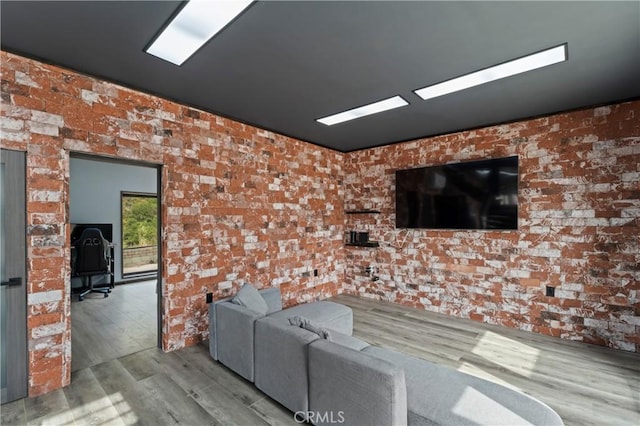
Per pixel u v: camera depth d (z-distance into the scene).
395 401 1.49
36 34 1.99
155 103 2.92
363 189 5.11
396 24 1.89
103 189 5.79
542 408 1.55
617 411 2.13
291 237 4.38
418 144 4.48
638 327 2.98
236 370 2.54
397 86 2.78
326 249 4.98
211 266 3.35
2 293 2.15
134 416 2.04
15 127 2.19
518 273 3.63
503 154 3.75
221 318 2.71
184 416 2.05
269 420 2.01
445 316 4.10
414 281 4.50
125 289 5.56
